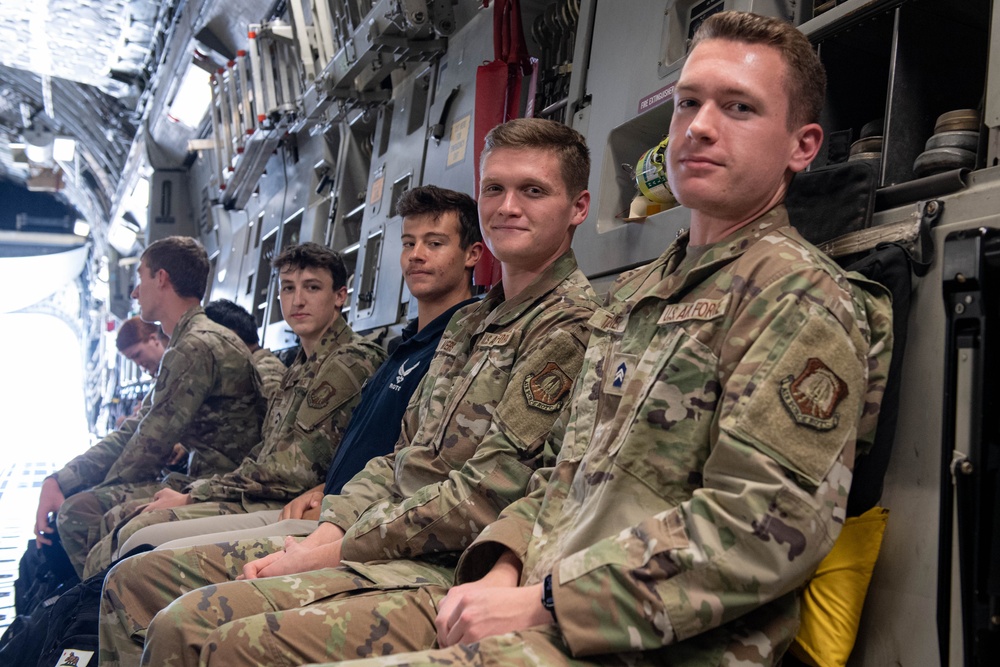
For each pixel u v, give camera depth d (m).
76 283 21.67
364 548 1.74
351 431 2.47
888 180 1.54
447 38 3.75
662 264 1.56
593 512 1.27
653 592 1.10
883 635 1.29
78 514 3.22
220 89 6.88
